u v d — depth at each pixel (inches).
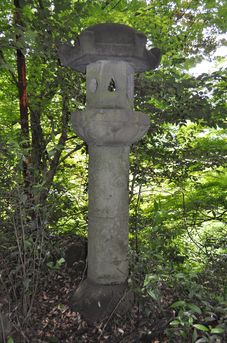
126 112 114.4
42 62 183.6
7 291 130.1
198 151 179.2
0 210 126.4
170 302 122.4
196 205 185.5
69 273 151.6
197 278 119.7
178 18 207.5
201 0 196.7
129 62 121.8
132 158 184.7
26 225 121.7
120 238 124.6
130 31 115.6
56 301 133.3
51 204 160.4
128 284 124.3
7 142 123.6
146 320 116.6
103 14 174.9
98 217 123.7
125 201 125.0
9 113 204.5
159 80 164.6
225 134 204.7
